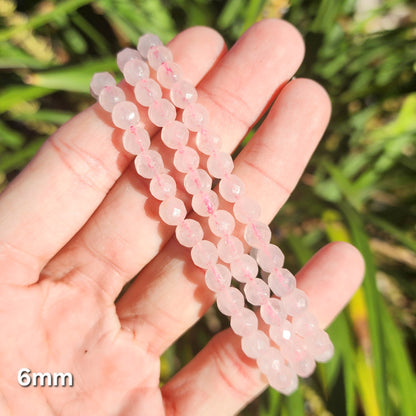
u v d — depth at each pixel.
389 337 0.16
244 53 0.15
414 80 0.20
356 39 0.20
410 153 0.23
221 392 0.14
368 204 0.23
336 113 0.21
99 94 0.15
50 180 0.15
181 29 0.22
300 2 0.20
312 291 0.15
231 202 0.15
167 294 0.15
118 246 0.15
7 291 0.14
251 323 0.14
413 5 0.24
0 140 0.21
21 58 0.20
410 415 0.15
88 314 0.15
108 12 0.21
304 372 0.14
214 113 0.15
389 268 0.21
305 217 0.21
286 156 0.15
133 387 0.14
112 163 0.15
